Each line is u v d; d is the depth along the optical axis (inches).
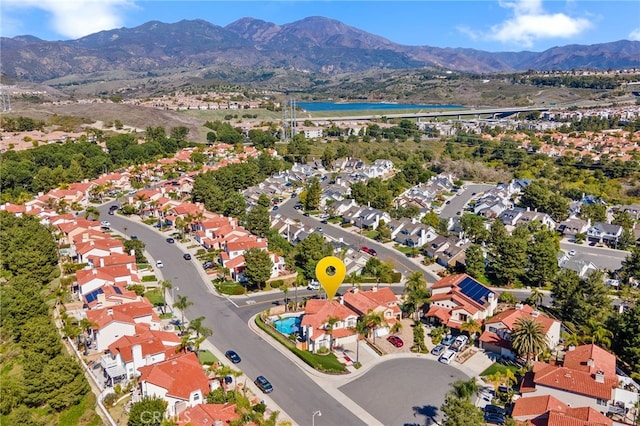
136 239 6663.4
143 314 4224.9
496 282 5620.1
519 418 3090.6
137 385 3474.4
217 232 6648.6
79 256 5772.6
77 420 3230.8
